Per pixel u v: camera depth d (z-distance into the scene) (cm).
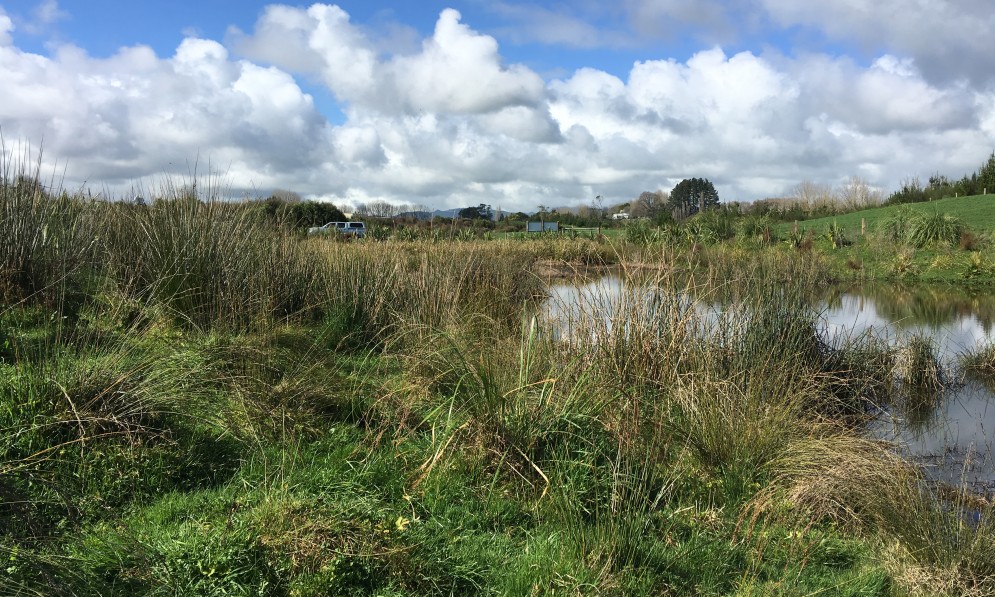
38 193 605
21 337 429
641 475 360
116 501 304
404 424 412
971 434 581
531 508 342
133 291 589
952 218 2309
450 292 720
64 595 227
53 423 323
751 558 312
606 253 1784
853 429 550
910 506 334
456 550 292
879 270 2011
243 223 724
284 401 416
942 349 888
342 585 249
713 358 554
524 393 391
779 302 656
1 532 253
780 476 396
